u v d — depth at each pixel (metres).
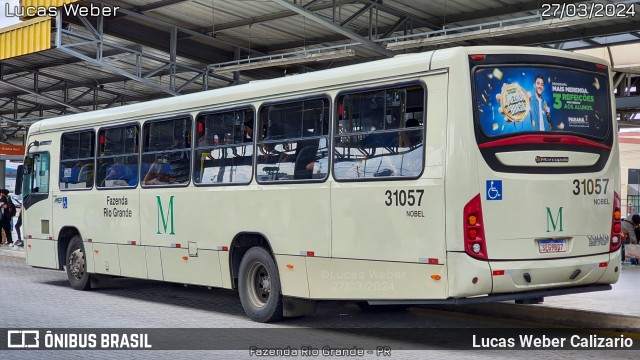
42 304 14.08
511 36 22.91
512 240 9.25
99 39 24.31
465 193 9.02
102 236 15.13
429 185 9.25
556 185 9.62
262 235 11.54
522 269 9.25
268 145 11.55
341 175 10.35
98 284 16.27
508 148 9.30
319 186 10.63
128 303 14.30
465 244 8.98
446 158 9.12
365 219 9.98
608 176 10.19
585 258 9.86
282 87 11.40
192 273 12.95
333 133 10.52
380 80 9.95
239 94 12.13
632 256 20.73
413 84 9.57
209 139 12.69
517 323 11.80
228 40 26.91
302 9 20.41
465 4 20.98
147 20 24.97
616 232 10.25
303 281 10.93
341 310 13.38
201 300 14.80
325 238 10.52
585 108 10.04
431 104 9.34
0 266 21.97
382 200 9.77
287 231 11.12
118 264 14.74
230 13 23.95
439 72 9.31
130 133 14.51
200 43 27.59
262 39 26.48
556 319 11.42
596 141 10.09
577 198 9.81
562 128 9.77
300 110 11.09
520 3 20.59
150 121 14.01
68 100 34.97
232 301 14.69
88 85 33.91
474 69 9.23
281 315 11.57
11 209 27.91
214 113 12.62
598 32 21.50
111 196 14.87
